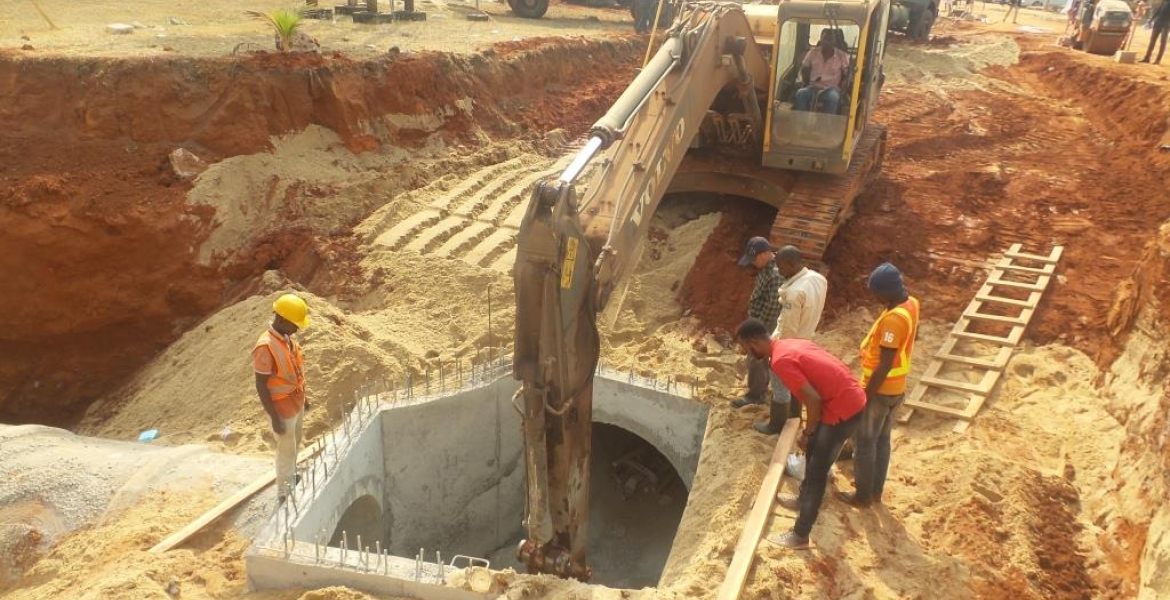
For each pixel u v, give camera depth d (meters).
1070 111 17.70
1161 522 6.14
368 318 10.55
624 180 6.68
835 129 10.31
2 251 11.89
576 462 6.01
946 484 7.05
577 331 5.64
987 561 6.23
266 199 12.78
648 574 8.66
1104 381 8.51
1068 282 10.30
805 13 9.82
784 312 6.70
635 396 8.50
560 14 25.62
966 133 16.06
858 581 5.87
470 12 22.67
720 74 8.88
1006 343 9.09
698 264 11.21
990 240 11.33
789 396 7.18
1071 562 6.42
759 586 5.67
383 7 21.72
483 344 10.12
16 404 12.57
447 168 14.33
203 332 11.19
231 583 6.05
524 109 16.92
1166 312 7.88
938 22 31.11
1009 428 7.96
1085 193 12.72
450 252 11.91
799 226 10.35
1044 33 28.48
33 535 6.89
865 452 6.38
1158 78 16.91
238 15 18.48
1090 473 7.41
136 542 6.55
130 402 11.21
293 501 6.40
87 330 12.39
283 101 13.24
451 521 8.88
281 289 11.58
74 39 14.44
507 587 5.59
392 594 5.70
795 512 6.54
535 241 5.18
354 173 13.48
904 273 10.72
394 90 14.32
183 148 12.73
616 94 18.73
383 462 7.94
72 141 12.58
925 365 9.03
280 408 6.45
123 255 12.14
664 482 9.66
